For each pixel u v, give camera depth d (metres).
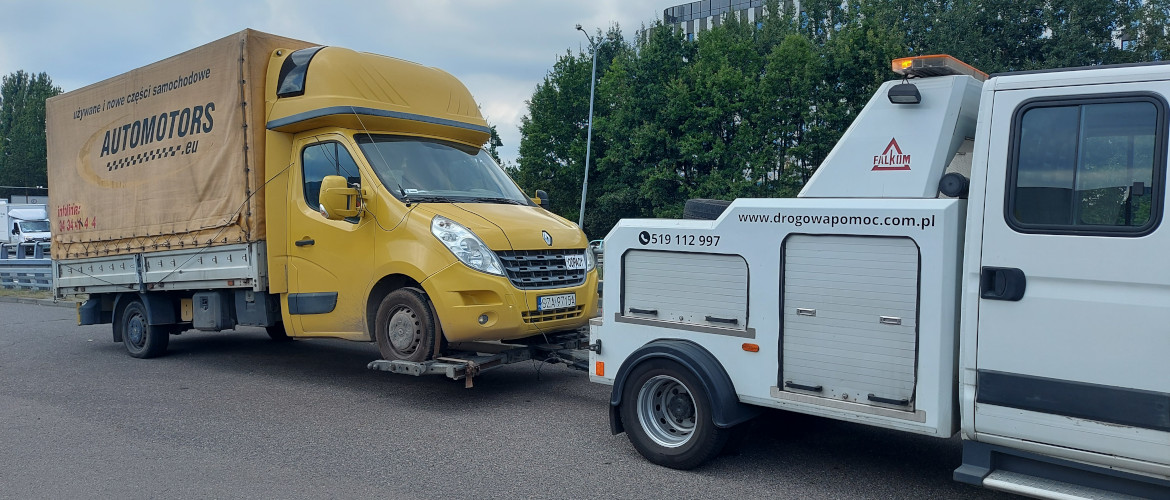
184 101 8.80
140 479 5.19
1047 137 3.89
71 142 10.52
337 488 4.98
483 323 6.69
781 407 4.79
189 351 10.49
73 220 10.48
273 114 7.99
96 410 7.12
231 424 6.58
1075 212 3.80
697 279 5.13
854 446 5.80
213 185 8.45
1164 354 3.54
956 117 4.57
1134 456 3.64
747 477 5.12
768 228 4.78
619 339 5.54
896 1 36.44
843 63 32.53
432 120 8.16
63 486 5.06
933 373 4.19
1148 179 3.62
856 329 4.46
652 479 5.09
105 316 10.73
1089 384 3.74
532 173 43.62
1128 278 3.62
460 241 6.72
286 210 8.06
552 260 7.25
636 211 39.50
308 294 7.83
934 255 4.17
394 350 7.13
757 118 33.78
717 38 37.44
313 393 7.73
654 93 37.41
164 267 9.14
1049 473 3.97
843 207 4.47
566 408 7.00
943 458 5.52
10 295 18.70
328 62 7.68
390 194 7.20
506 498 4.78
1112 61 33.72
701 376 4.96
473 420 6.61
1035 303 3.88
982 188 4.04
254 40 8.08
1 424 6.65
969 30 35.03
